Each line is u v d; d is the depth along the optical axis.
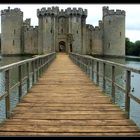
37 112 6.86
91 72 14.38
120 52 76.44
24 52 79.44
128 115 6.36
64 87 11.30
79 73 17.50
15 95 20.09
